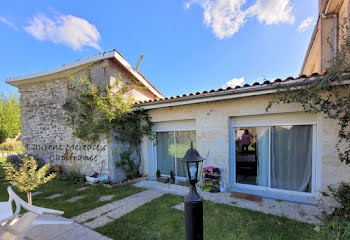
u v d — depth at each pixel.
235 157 5.33
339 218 3.02
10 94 18.45
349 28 3.55
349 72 3.11
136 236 2.90
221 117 5.21
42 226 3.23
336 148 3.82
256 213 3.60
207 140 5.46
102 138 6.43
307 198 4.27
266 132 4.85
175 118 6.11
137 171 7.09
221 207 3.91
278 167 4.75
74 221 3.45
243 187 5.21
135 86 7.30
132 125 6.64
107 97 5.89
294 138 4.51
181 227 3.14
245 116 5.09
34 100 8.57
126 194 4.99
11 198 2.83
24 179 3.81
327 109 3.49
